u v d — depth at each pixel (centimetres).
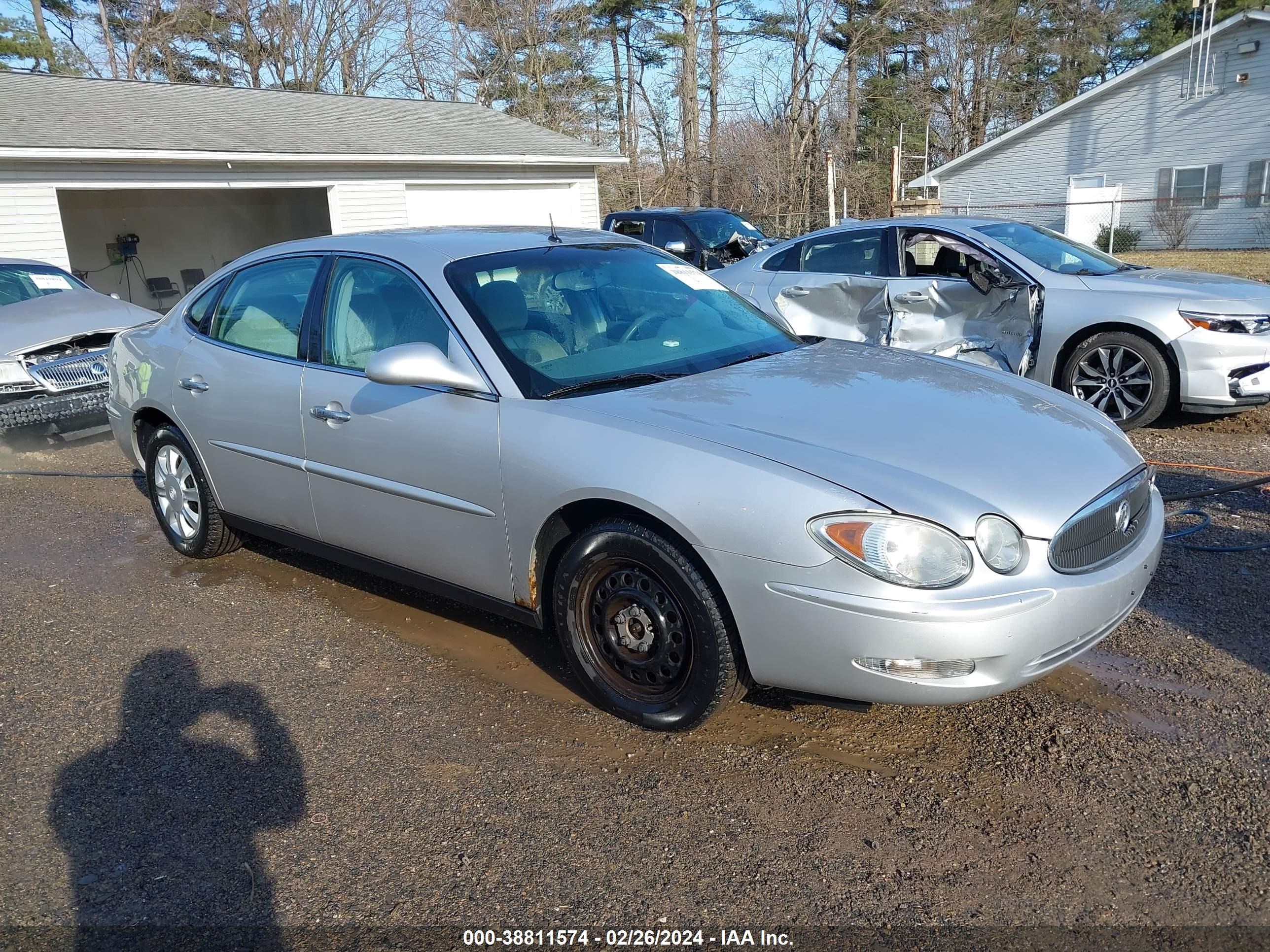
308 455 401
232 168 1515
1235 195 2253
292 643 405
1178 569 440
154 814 292
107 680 378
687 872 259
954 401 331
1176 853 259
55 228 1338
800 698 300
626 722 332
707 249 1295
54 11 3262
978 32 3919
